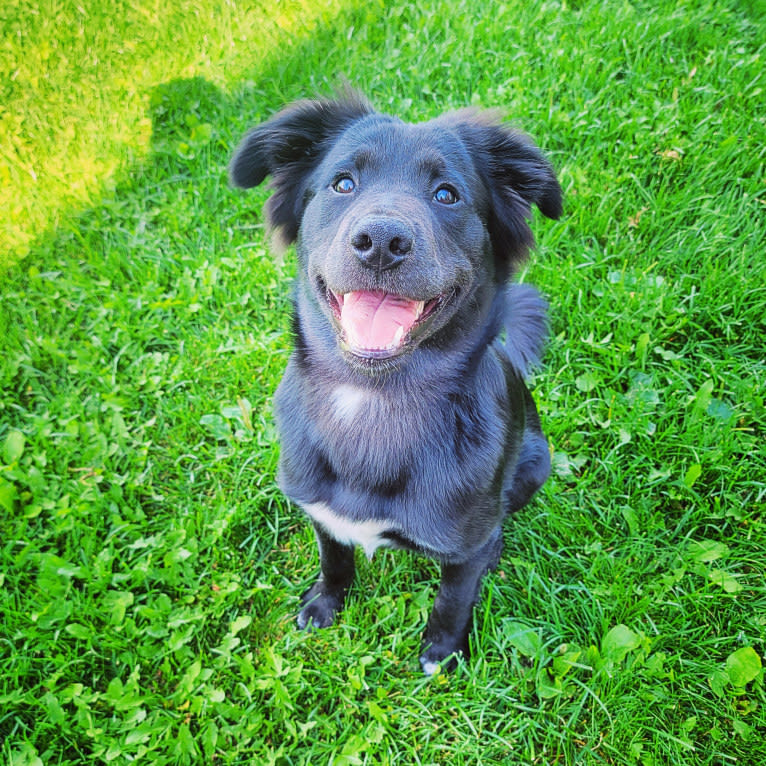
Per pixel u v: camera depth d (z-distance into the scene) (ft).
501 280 1.95
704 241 2.93
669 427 2.47
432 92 3.67
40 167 3.43
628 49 3.76
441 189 1.71
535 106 3.47
